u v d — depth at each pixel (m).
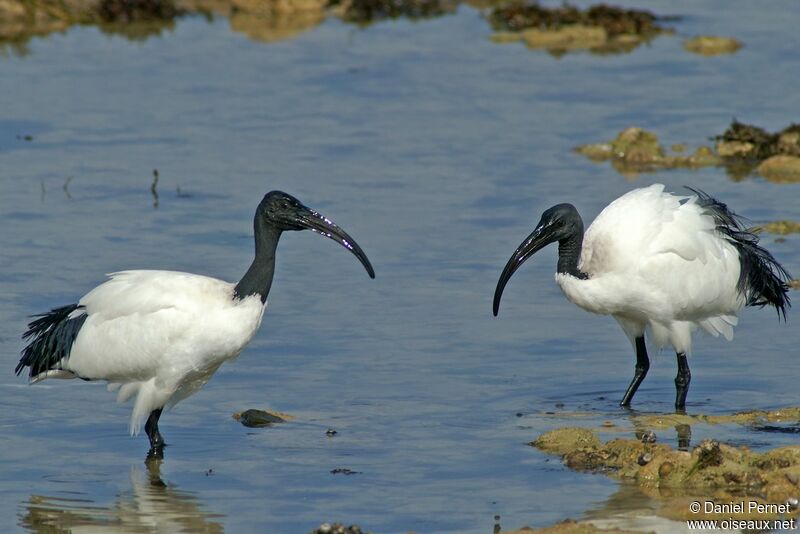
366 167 21.55
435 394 13.52
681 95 25.97
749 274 14.12
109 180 20.86
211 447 12.29
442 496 11.00
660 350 14.38
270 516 10.62
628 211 13.57
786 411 12.86
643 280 13.36
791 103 25.14
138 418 12.29
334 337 15.05
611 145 22.39
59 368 12.77
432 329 15.30
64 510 10.79
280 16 34.44
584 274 13.68
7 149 22.52
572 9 32.56
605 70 28.16
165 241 18.02
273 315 15.71
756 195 20.02
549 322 15.62
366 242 18.09
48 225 18.73
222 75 27.80
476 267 17.23
